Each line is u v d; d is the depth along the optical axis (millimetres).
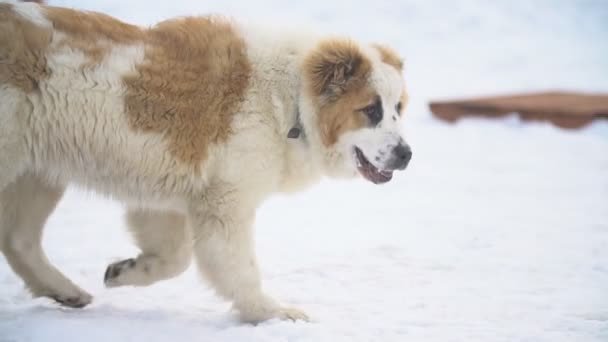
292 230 15086
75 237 13828
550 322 9594
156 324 8852
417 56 43094
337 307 10211
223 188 9133
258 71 9305
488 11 52281
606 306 10312
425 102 32625
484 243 13867
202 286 11141
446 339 8852
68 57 8508
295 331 8805
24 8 8555
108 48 8719
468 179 20547
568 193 18922
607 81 38906
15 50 8281
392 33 47094
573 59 43938
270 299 9406
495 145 25391
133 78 8727
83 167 8977
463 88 36062
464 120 29250
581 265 12492
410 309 10156
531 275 11898
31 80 8391
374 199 18344
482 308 10195
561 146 25312
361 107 9461
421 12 51000
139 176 9102
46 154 8758
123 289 10797
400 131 9625
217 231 9156
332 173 9914
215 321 9359
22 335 8062
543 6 54219
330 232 14922
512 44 46625
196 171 9070
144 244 9914
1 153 8398
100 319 8852
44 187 9492
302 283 11328
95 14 8984
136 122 8797
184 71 8945
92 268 11797
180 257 9992
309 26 10156
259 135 9211
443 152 24156
